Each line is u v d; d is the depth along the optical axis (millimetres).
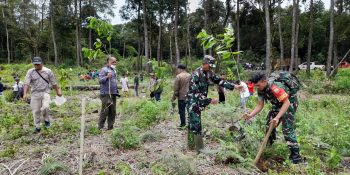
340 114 10320
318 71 32312
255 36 49469
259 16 42469
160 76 8414
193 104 5949
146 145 6594
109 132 7691
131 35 59375
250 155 5492
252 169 5078
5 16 60500
